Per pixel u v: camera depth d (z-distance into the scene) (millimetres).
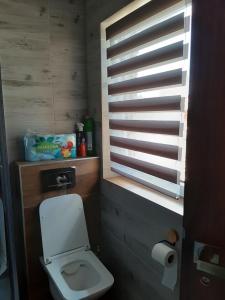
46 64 1787
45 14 1737
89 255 1712
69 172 1766
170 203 1301
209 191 705
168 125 1287
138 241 1502
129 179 1803
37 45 1738
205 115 685
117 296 1798
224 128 653
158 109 1339
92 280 1562
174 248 1163
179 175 1263
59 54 1826
